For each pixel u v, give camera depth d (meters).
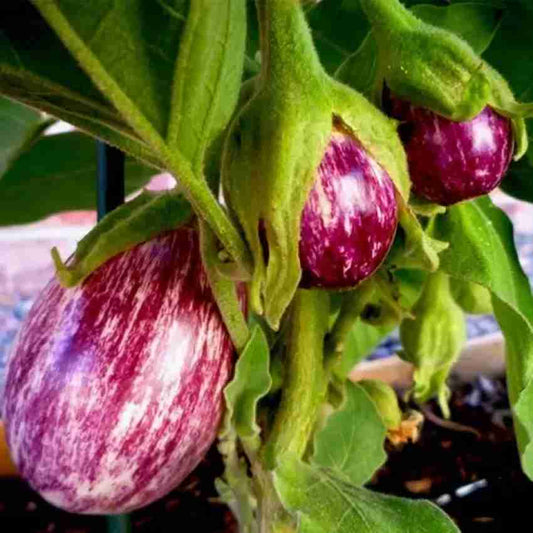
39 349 0.28
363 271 0.24
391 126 0.25
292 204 0.23
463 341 0.41
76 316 0.28
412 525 0.30
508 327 0.32
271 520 0.31
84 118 0.28
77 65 0.25
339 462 0.42
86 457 0.27
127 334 0.28
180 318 0.28
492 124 0.27
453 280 0.40
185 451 0.28
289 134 0.23
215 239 0.27
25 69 0.25
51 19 0.22
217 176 0.26
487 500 0.71
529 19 0.35
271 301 0.23
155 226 0.29
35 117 0.39
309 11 0.37
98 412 0.27
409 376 0.80
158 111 0.24
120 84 0.23
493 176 0.27
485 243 0.33
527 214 1.11
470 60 0.26
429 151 0.27
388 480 0.73
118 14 0.22
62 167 0.50
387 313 0.37
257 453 0.32
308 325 0.32
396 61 0.27
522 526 0.68
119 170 0.36
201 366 0.28
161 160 0.25
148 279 0.28
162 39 0.23
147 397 0.27
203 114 0.24
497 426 0.79
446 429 0.79
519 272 0.35
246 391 0.29
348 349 0.48
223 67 0.24
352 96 0.24
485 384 0.86
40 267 0.93
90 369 0.27
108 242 0.28
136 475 0.28
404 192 0.25
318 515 0.29
